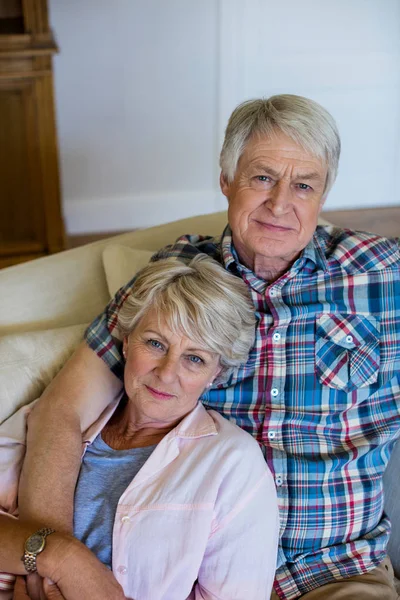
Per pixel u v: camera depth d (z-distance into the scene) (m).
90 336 1.56
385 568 1.54
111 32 3.73
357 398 1.55
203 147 4.10
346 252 1.59
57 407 1.49
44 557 1.26
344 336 1.55
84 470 1.46
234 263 1.58
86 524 1.40
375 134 4.29
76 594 1.26
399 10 3.99
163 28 3.77
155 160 4.07
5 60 3.25
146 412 1.42
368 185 4.43
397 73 4.15
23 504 1.38
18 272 1.83
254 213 1.51
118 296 1.57
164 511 1.35
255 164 1.48
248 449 1.41
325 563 1.50
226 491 1.36
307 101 1.47
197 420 1.46
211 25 3.81
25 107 3.40
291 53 3.98
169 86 3.91
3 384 1.57
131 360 1.42
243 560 1.33
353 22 3.98
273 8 3.85
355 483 1.53
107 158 4.01
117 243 1.94
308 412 1.54
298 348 1.54
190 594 1.38
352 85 4.12
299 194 1.50
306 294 1.57
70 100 3.84
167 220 4.23
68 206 4.08
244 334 1.43
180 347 1.38
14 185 3.58
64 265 1.87
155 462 1.40
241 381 1.55
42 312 1.82
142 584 1.34
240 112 1.51
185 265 1.42
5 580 1.35
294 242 1.51
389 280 1.58
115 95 3.87
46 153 3.52
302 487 1.50
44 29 3.25
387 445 1.59
